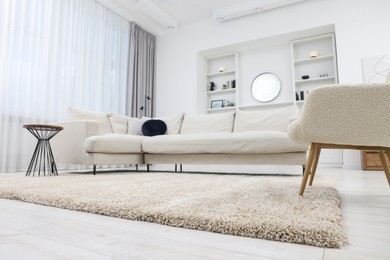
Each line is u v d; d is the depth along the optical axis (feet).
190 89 18.57
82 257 1.83
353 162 13.05
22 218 2.93
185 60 18.95
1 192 4.32
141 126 12.38
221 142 9.23
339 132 3.72
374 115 3.53
